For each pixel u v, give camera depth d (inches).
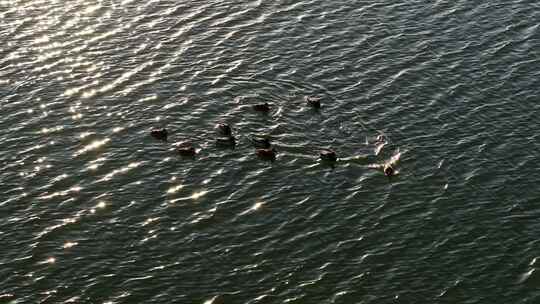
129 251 1813.5
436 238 1860.2
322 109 2310.5
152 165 2087.8
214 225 1894.7
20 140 2174.0
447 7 2842.0
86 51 2581.2
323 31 2704.2
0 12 2792.8
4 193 1979.6
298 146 2161.7
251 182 2034.9
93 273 1753.2
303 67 2508.6
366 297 1704.0
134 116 2274.9
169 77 2453.2
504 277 1758.1
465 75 2463.1
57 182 2021.4
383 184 2027.6
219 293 1707.7
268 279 1744.6
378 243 1846.7
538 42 2625.5
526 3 2861.7
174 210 1939.0
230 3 2886.3
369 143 2174.0
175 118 2267.5
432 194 1994.3
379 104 2335.1
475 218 1920.5
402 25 2733.8
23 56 2551.7
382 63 2527.1
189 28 2719.0
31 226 1878.7
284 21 2768.2
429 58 2549.2
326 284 1733.5
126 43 2628.0
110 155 2121.1
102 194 1984.5
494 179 2043.6
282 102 2342.5
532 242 1849.2
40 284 1722.4
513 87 2404.0
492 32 2684.5
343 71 2488.9
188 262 1786.4
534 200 1974.7
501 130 2224.4
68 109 2301.9
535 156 2124.8
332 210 1945.1
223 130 2203.5
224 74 2469.2
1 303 1670.8
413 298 1702.8
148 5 2864.2
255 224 1899.6
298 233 1873.8
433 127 2236.7
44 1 2871.6
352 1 2893.7
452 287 1731.1
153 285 1726.1
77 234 1859.0
